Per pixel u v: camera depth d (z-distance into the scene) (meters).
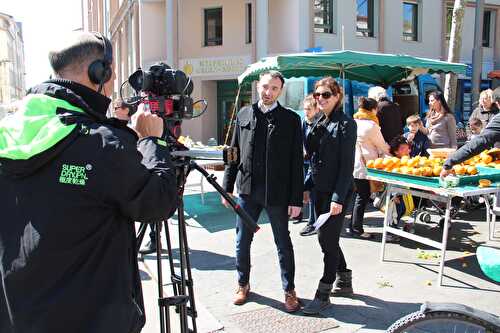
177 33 17.91
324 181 3.72
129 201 1.57
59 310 1.49
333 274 3.80
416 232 6.12
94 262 1.56
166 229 2.20
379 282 4.43
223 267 4.95
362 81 9.29
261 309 3.90
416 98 10.56
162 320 2.07
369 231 6.10
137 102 2.04
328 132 3.70
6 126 1.55
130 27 22.88
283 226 3.80
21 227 1.52
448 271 4.70
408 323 2.32
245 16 17.66
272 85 3.66
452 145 7.18
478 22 12.12
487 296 4.10
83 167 1.51
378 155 5.55
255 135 3.72
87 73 1.66
